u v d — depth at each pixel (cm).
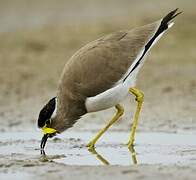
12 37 2920
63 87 1402
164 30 1408
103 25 2953
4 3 3381
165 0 3256
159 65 2406
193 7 3078
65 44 2761
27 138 1542
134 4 3272
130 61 1398
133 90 1441
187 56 2509
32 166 1180
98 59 1393
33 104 2016
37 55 2652
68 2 3400
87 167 1133
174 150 1325
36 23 3128
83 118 1789
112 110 1877
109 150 1362
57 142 1479
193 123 1652
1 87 2241
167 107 1867
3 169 1159
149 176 1028
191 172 1045
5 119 1820
